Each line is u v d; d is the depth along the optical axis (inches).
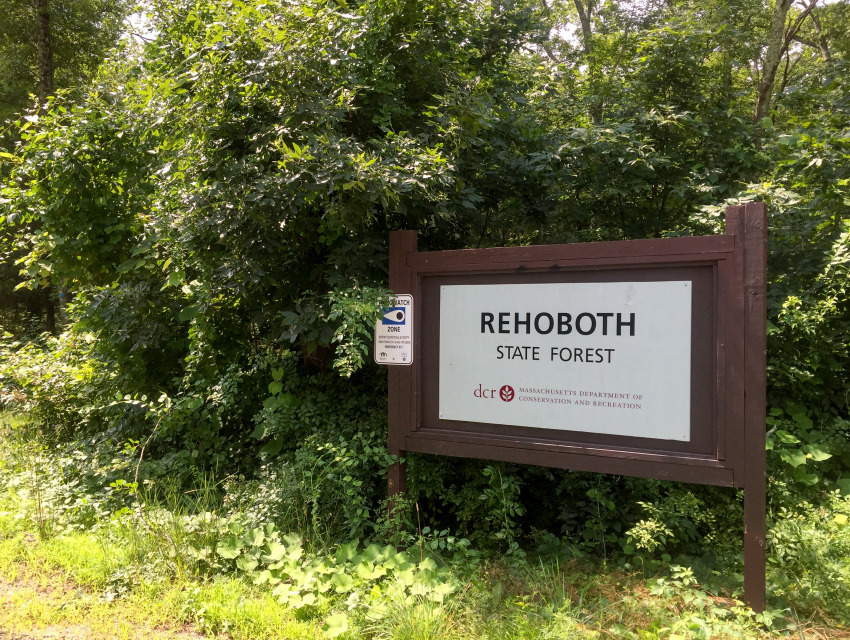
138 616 129.2
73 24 565.9
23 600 135.9
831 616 126.3
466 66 244.2
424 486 175.0
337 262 174.9
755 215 128.7
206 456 221.0
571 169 249.1
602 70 370.3
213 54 173.9
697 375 135.2
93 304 239.6
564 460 146.8
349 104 174.2
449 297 164.1
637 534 149.3
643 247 139.4
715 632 117.7
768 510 171.3
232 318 215.5
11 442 251.9
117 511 175.5
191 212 177.9
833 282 179.5
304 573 141.7
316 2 173.8
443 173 167.9
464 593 136.3
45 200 241.9
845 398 187.0
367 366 207.5
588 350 146.6
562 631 116.1
